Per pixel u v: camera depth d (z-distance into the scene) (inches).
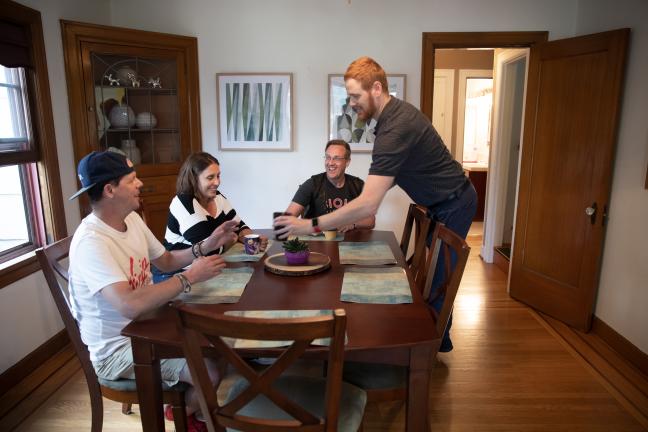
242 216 142.8
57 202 106.3
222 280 66.7
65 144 111.0
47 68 103.9
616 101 103.3
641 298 97.4
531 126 128.7
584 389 90.2
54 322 104.3
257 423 44.9
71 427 78.8
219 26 132.2
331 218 72.0
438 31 130.2
